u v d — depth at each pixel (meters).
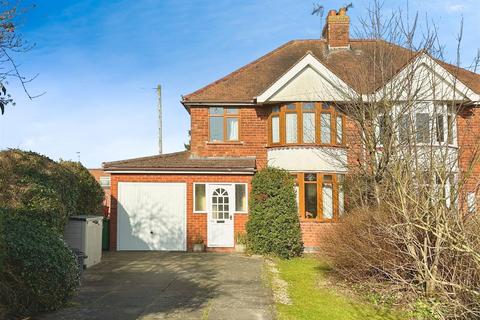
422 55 11.79
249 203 16.12
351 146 15.02
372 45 13.56
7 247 7.17
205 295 9.25
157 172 16.95
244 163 17.28
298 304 8.95
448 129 8.83
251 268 12.65
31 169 10.73
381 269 10.06
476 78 19.89
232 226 16.86
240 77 19.47
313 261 14.60
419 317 8.55
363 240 10.38
